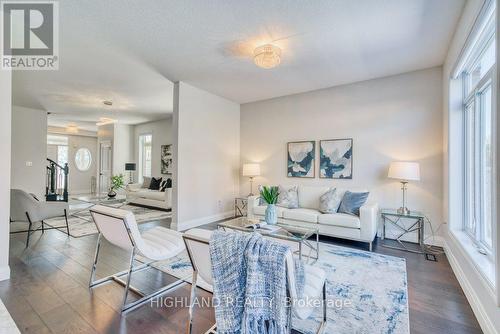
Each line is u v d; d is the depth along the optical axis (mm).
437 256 3123
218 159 5121
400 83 3863
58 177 9531
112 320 1794
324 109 4578
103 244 3471
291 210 4020
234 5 2242
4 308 1923
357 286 2336
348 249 3391
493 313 1604
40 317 1815
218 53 3195
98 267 2705
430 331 1712
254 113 5504
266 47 2852
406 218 3783
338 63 3479
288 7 2271
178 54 3229
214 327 1719
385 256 3117
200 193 4711
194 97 4551
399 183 3859
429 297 2146
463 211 2904
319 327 1750
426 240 3621
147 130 8391
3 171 2383
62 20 2471
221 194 5207
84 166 10242
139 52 3172
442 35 2738
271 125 5250
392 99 3926
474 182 2531
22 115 6027
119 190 8617
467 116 2859
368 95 4133
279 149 5133
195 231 1548
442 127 3527
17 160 5922
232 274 1310
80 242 3549
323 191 4223
